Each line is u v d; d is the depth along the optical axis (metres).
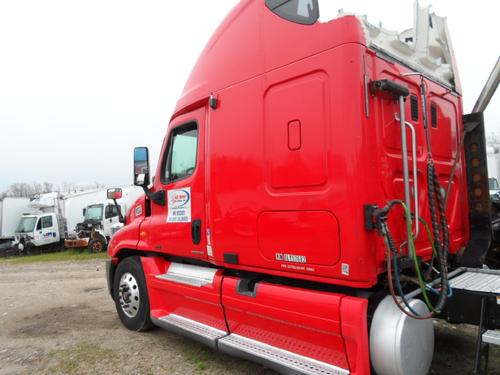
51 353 4.62
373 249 2.76
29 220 24.42
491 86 3.81
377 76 2.96
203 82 4.08
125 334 5.10
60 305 6.98
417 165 3.36
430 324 3.05
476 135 4.15
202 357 4.29
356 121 2.76
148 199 4.96
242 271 3.80
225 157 3.72
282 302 3.23
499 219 4.75
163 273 4.68
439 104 3.83
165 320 4.42
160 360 4.26
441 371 3.71
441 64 4.00
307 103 3.04
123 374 3.99
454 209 3.99
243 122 3.55
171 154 4.58
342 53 2.83
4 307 7.13
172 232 4.42
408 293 3.02
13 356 4.60
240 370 3.95
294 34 3.16
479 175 4.14
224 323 3.88
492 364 3.74
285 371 3.12
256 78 3.45
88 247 20.89
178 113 4.46
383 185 2.90
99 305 6.79
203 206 3.99
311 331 3.09
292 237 3.13
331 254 2.88
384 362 2.76
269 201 3.29
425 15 3.70
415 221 3.00
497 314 2.82
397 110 3.09
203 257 4.02
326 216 2.90
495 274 3.61
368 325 2.87
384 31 3.13
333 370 2.94
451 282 3.26
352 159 2.76
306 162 3.02
